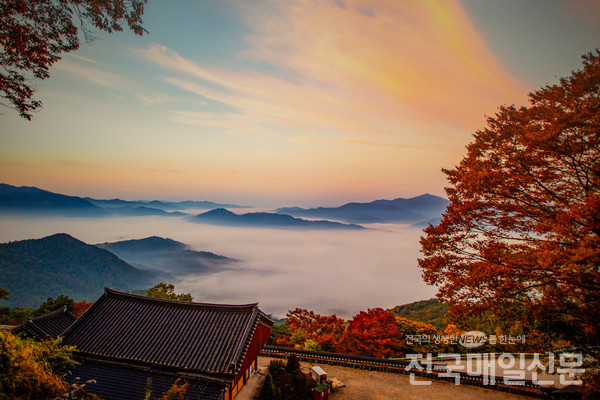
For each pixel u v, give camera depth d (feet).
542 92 40.42
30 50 27.02
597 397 30.30
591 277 28.12
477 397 52.95
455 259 41.06
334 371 63.57
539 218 37.60
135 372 48.16
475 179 41.37
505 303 35.01
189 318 56.24
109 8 29.30
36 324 61.16
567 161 36.14
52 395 24.25
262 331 61.16
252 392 52.54
